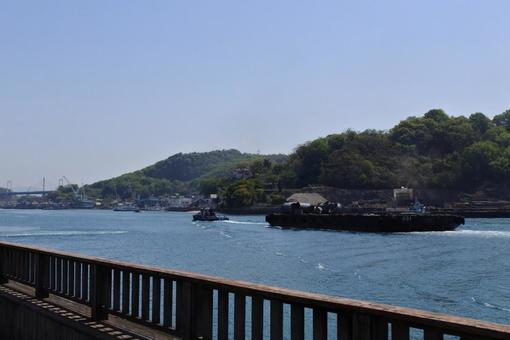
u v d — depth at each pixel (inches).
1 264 553.0
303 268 1743.4
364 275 1550.2
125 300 369.1
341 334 227.6
